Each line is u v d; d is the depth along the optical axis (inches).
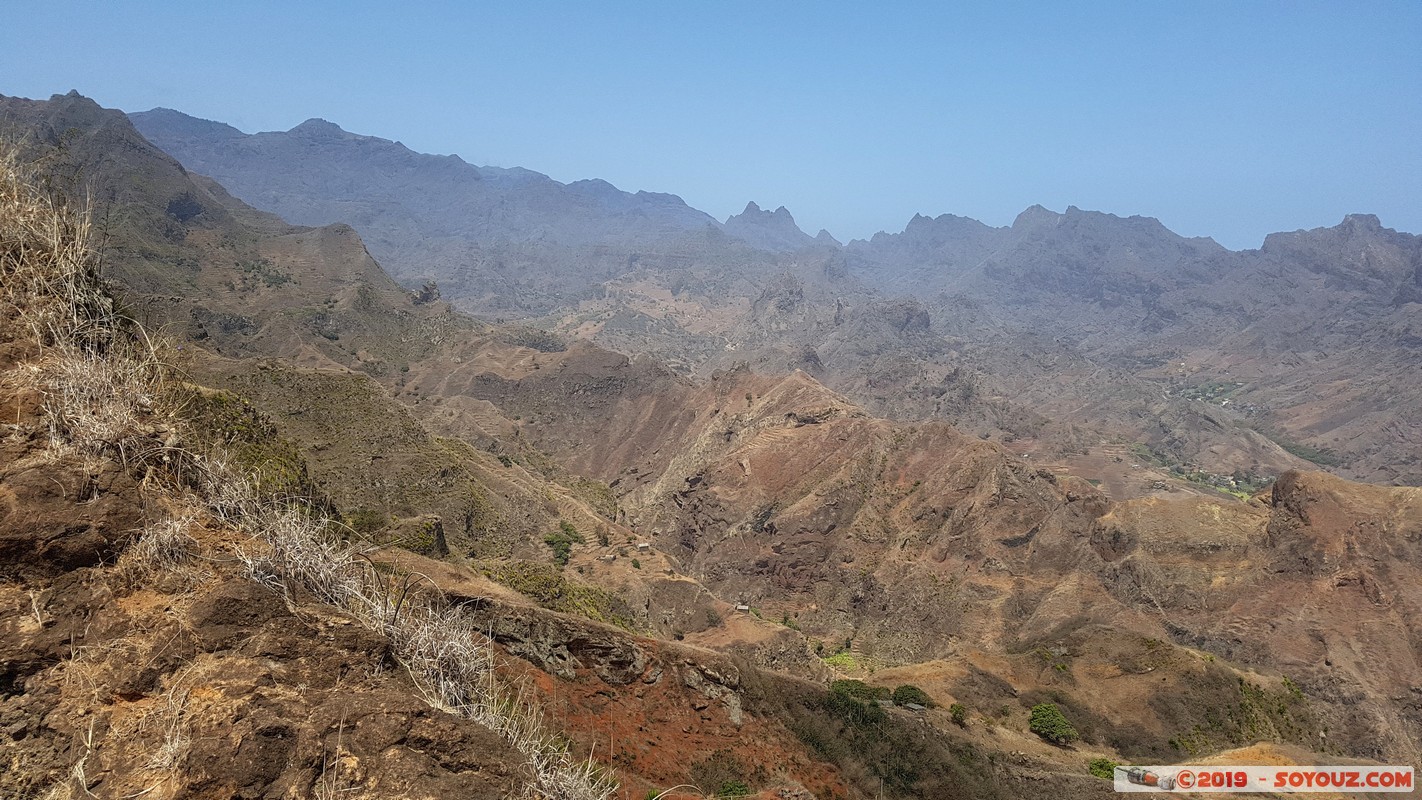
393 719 306.5
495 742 330.3
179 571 326.3
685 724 1083.9
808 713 1359.5
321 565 375.6
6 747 269.3
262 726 285.3
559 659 1000.9
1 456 319.3
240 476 403.9
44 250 391.9
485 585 1064.8
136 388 377.4
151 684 294.0
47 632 292.5
